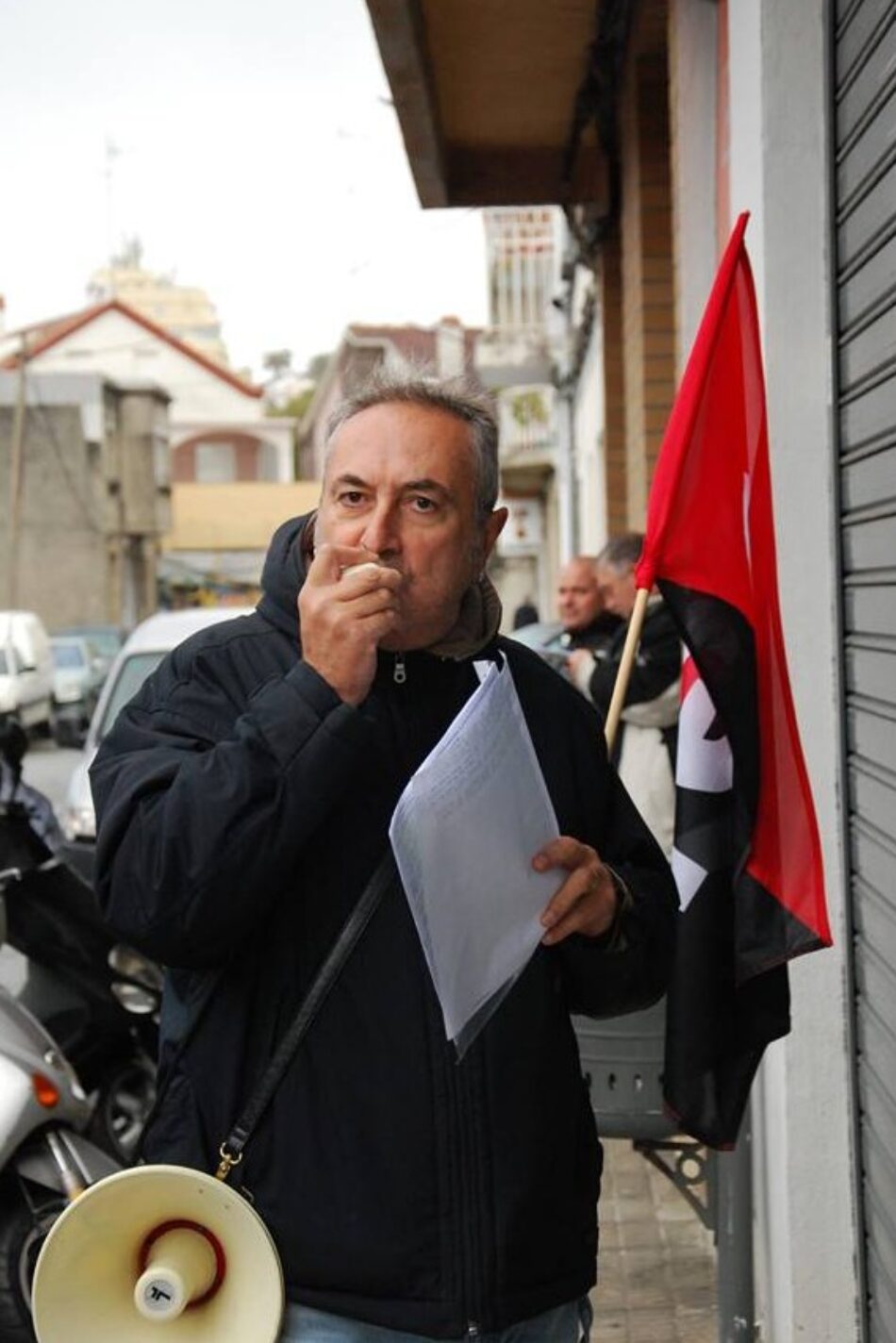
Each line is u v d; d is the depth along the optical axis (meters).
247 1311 2.06
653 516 3.06
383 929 2.12
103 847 2.09
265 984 2.14
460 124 8.80
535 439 25.45
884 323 2.92
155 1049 5.40
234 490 58.81
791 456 3.41
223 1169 2.12
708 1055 3.12
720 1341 3.74
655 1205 5.34
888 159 2.84
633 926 2.34
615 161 9.09
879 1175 3.15
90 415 42.78
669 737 4.91
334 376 43.94
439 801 2.00
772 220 3.40
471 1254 2.10
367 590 2.01
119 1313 2.10
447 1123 2.11
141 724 2.20
